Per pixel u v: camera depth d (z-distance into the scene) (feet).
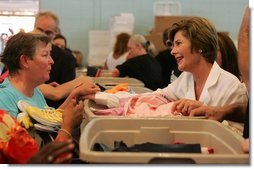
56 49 9.66
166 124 4.51
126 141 4.43
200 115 4.91
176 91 6.52
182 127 4.52
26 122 5.24
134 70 12.76
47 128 5.33
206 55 5.96
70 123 5.28
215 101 5.78
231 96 5.69
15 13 20.61
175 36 6.09
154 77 12.71
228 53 7.30
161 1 23.95
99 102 6.16
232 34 24.20
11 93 5.76
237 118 5.29
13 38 6.05
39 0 21.67
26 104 5.61
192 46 5.90
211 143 4.33
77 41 23.99
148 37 20.02
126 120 4.45
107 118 4.42
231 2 24.08
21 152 4.72
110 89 7.60
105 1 23.93
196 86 6.24
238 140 3.64
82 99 6.27
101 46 22.84
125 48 18.76
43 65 6.01
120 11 24.03
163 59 13.05
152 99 5.82
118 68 12.92
